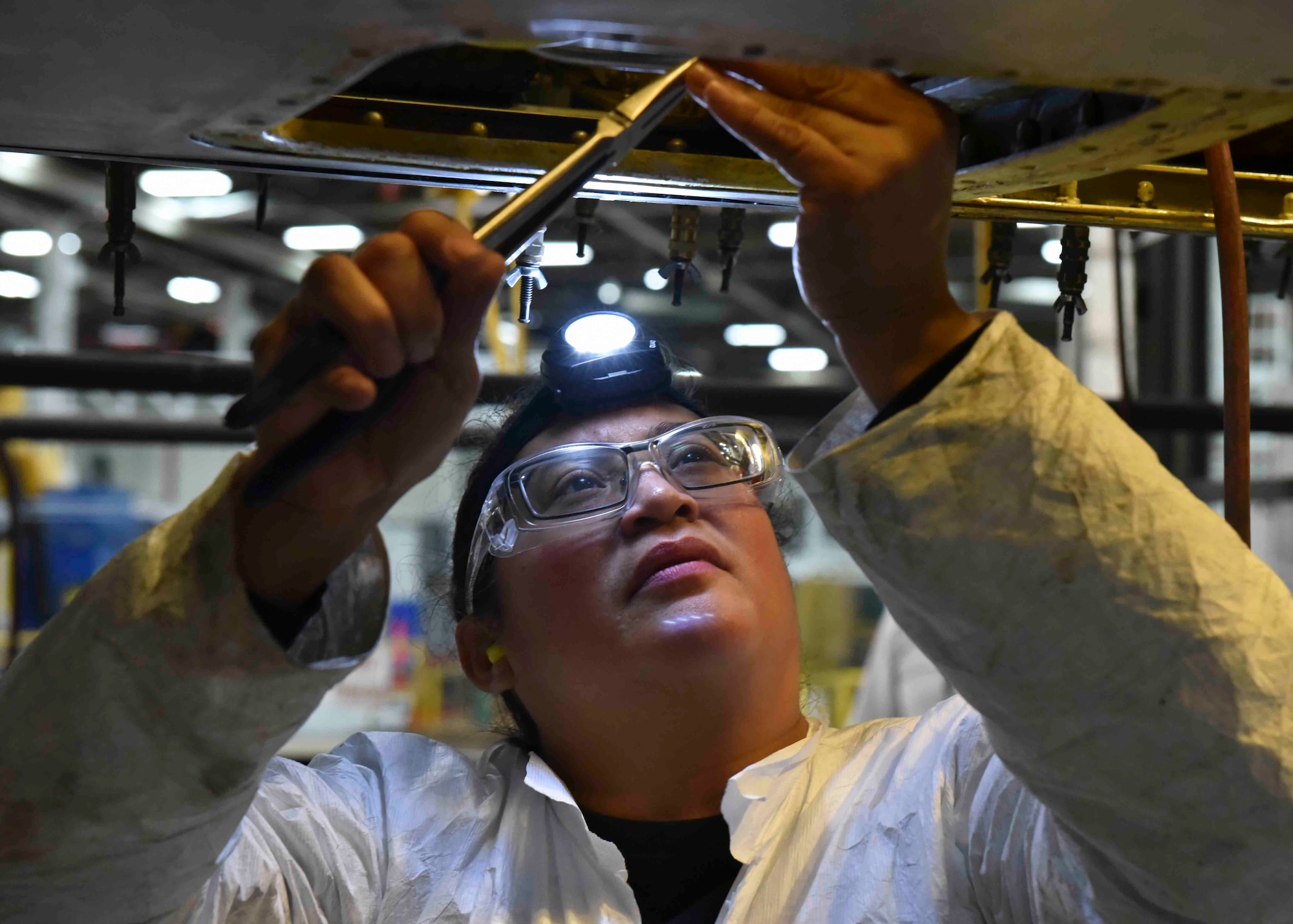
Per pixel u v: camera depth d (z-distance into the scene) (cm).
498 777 125
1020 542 72
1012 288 502
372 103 86
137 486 655
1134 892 83
